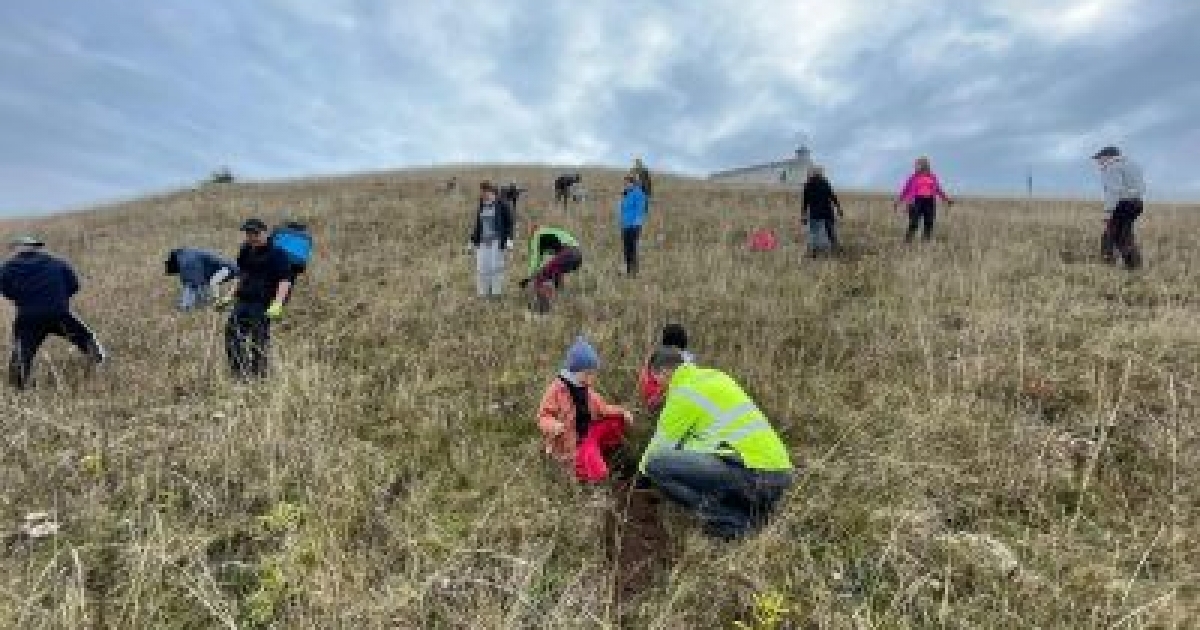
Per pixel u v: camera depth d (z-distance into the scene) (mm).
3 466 6023
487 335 9336
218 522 5391
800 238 16609
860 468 5910
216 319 8539
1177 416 6293
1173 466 5633
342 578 4727
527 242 16953
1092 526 5242
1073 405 6691
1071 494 5586
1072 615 4414
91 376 8430
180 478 5828
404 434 6734
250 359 7828
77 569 4676
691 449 5414
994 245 13500
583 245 15852
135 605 4449
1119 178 11508
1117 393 6797
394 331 9688
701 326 9352
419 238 17766
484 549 5031
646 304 10414
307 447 6137
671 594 4734
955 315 9445
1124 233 11664
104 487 5746
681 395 5469
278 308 7840
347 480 5617
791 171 43500
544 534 5355
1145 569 4812
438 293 11781
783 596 4699
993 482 5688
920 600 4613
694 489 5348
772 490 5285
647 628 4492
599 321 9789
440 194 28172
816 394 7191
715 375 5613
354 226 19984
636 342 8766
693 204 24359
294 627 4402
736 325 9461
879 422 6605
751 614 4648
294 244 8461
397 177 40156
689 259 13234
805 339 8805
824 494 5621
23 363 8195
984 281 10430
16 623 4309
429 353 8742
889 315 9422
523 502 5707
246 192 33844
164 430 6609
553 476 6070
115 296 13070
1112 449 6020
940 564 4914
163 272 14938
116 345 9773
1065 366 7480
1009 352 7887
